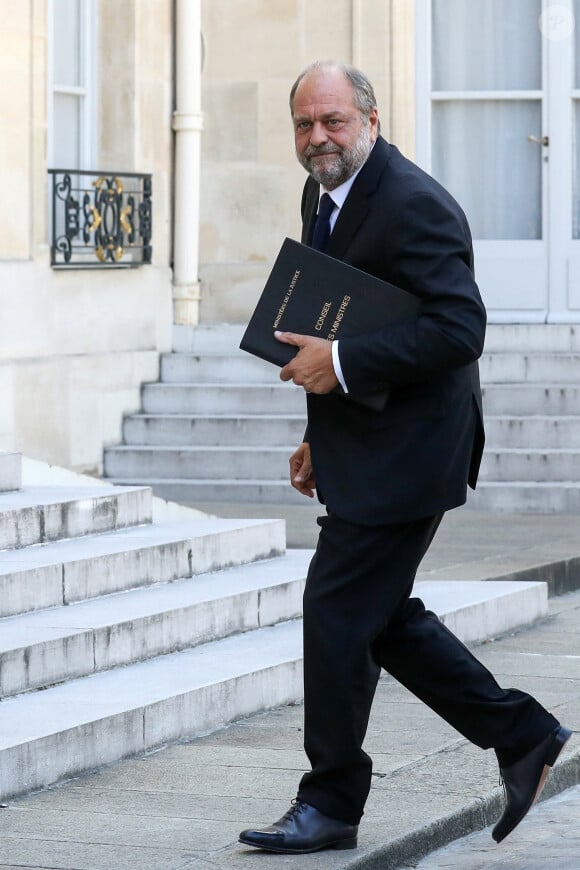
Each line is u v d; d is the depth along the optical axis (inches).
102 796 258.1
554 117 713.6
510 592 414.9
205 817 245.6
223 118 711.1
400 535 221.5
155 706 288.8
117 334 632.4
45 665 298.8
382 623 221.8
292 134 705.0
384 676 358.0
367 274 217.9
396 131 709.9
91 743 273.6
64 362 593.9
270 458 617.3
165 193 670.5
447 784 265.0
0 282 557.3
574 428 618.5
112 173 619.2
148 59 652.1
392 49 705.0
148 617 326.0
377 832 237.9
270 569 390.3
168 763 279.4
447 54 722.2
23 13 562.6
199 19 674.2
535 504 598.9
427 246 215.3
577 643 398.9
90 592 343.0
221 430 629.9
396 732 302.0
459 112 722.8
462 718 228.4
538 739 227.9
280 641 347.3
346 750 224.8
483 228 724.0
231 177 710.5
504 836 230.8
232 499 611.8
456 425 220.8
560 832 259.4
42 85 573.9
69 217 596.1
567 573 483.5
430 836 243.6
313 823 226.4
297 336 218.8
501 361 649.6
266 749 289.4
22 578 324.2
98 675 310.5
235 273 709.9
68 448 597.6
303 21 705.6
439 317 213.5
